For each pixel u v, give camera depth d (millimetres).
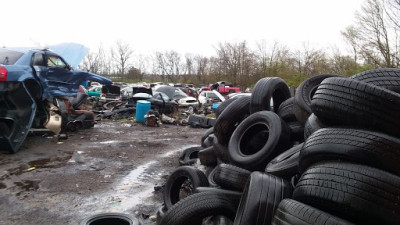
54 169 6367
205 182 4484
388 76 3281
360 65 22719
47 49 9289
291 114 5121
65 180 5727
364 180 2436
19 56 8492
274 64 35969
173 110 16906
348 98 2990
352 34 22531
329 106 3121
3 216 4180
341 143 2703
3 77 7090
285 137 4461
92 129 11805
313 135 3049
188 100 20438
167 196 4668
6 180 5535
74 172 6258
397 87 3205
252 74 43156
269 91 5477
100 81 11516
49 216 4266
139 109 14523
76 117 10945
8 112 7223
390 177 2430
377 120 2814
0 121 7148
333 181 2549
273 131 4484
